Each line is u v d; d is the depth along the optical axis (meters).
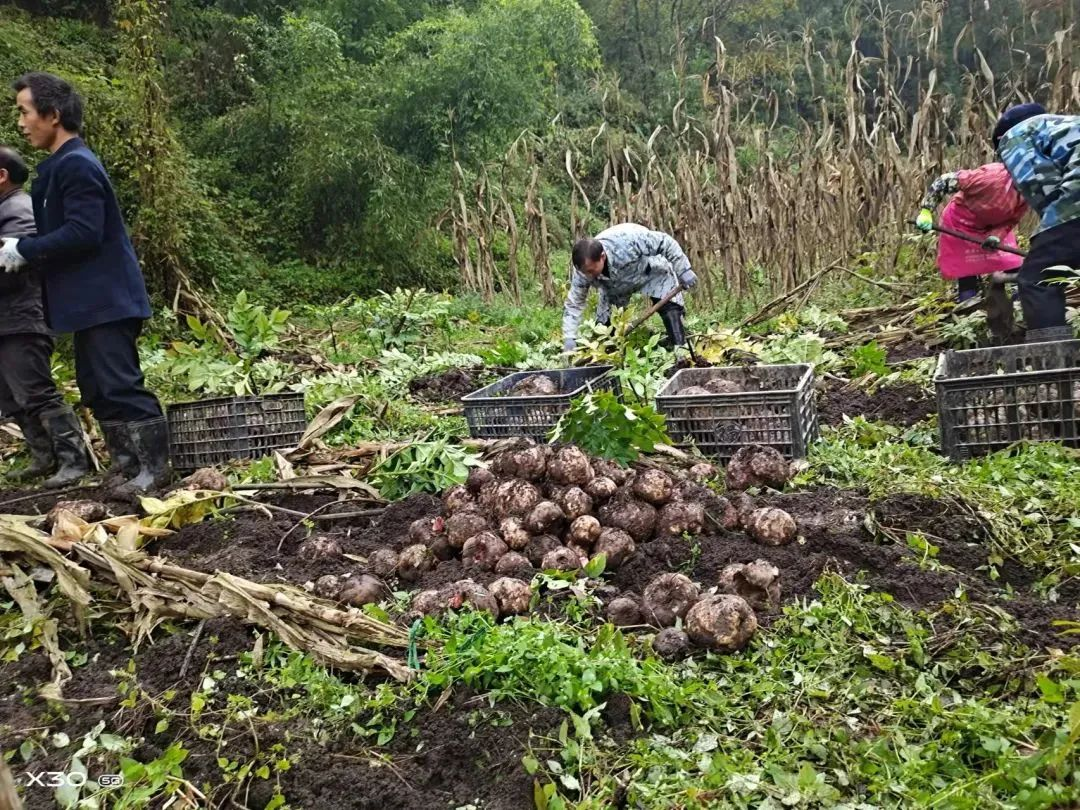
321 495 4.43
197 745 2.56
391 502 4.27
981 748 2.22
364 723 2.61
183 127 15.43
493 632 2.72
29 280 4.84
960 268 6.64
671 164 12.00
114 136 10.21
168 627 3.19
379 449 4.76
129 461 4.86
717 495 3.65
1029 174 4.87
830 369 6.24
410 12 18.58
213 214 12.48
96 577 3.42
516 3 16.41
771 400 4.38
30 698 2.87
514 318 10.79
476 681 2.64
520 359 7.52
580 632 2.90
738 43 21.06
